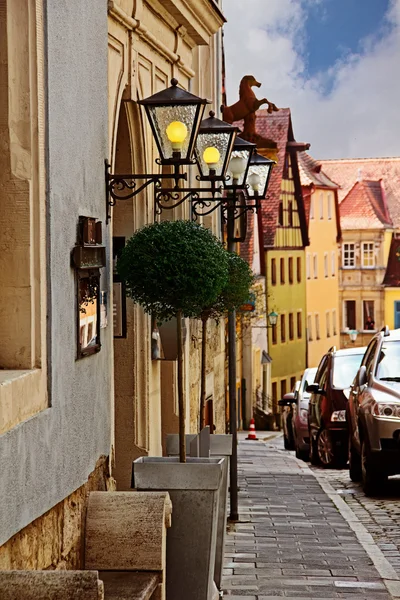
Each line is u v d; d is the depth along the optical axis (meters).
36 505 9.23
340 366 32.22
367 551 16.44
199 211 24.66
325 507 21.14
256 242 90.62
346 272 137.00
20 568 8.89
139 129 17.16
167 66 19.58
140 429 17.64
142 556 10.43
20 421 8.98
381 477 23.38
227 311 16.48
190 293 11.90
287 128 100.75
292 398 38.12
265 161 19.78
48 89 9.97
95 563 10.53
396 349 25.22
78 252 10.88
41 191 9.81
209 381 27.86
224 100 42.00
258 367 89.00
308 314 111.62
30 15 9.69
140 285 12.00
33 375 9.43
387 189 141.75
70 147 10.87
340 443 30.98
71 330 10.77
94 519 10.65
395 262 137.00
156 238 12.07
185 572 11.34
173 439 13.44
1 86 9.61
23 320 9.63
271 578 14.41
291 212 103.38
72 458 10.65
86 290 11.44
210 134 15.86
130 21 15.91
